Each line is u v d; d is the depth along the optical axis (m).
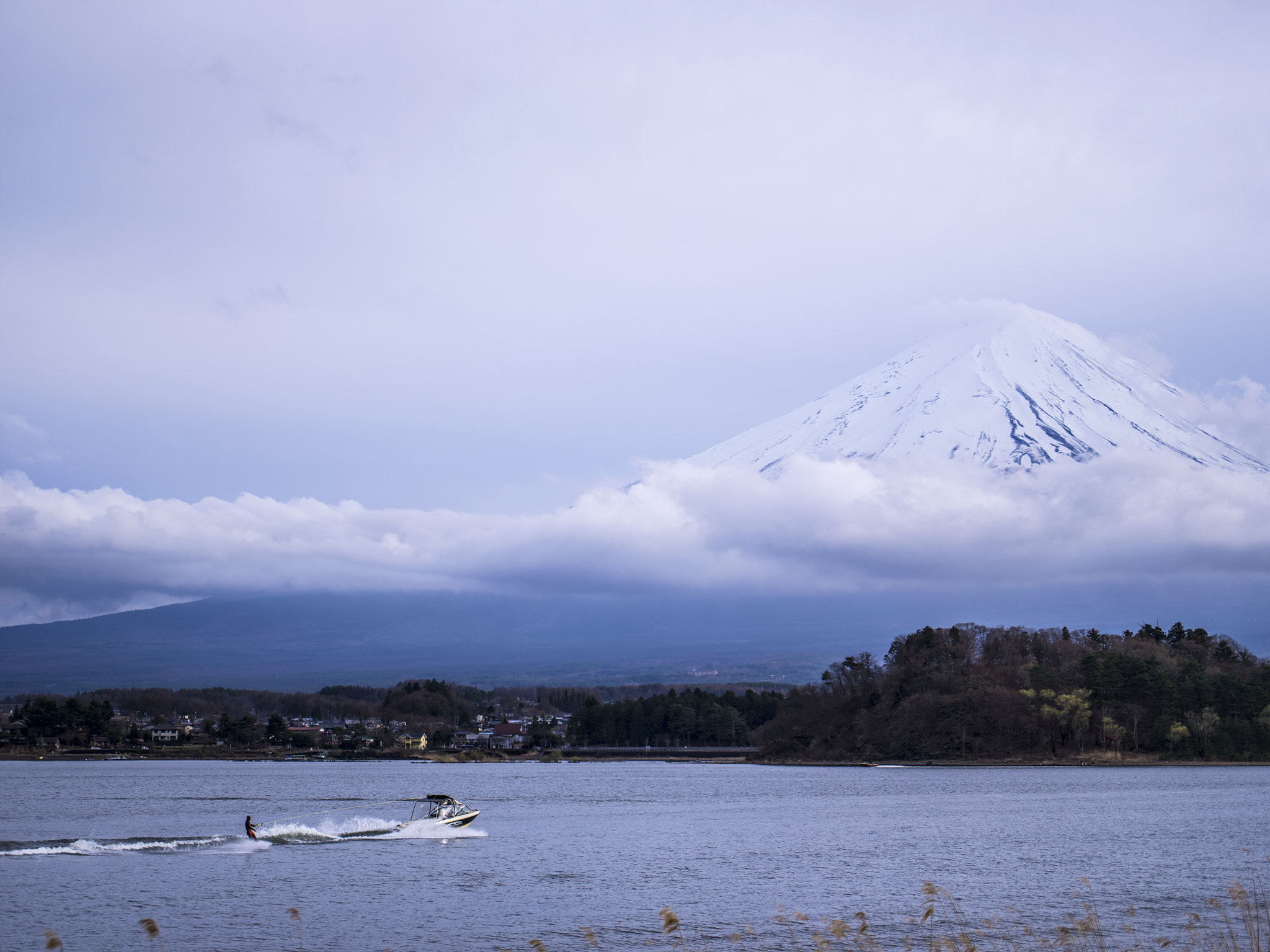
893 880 71.56
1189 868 75.81
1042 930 54.28
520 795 159.50
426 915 60.03
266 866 77.50
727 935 54.78
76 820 112.19
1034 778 186.00
